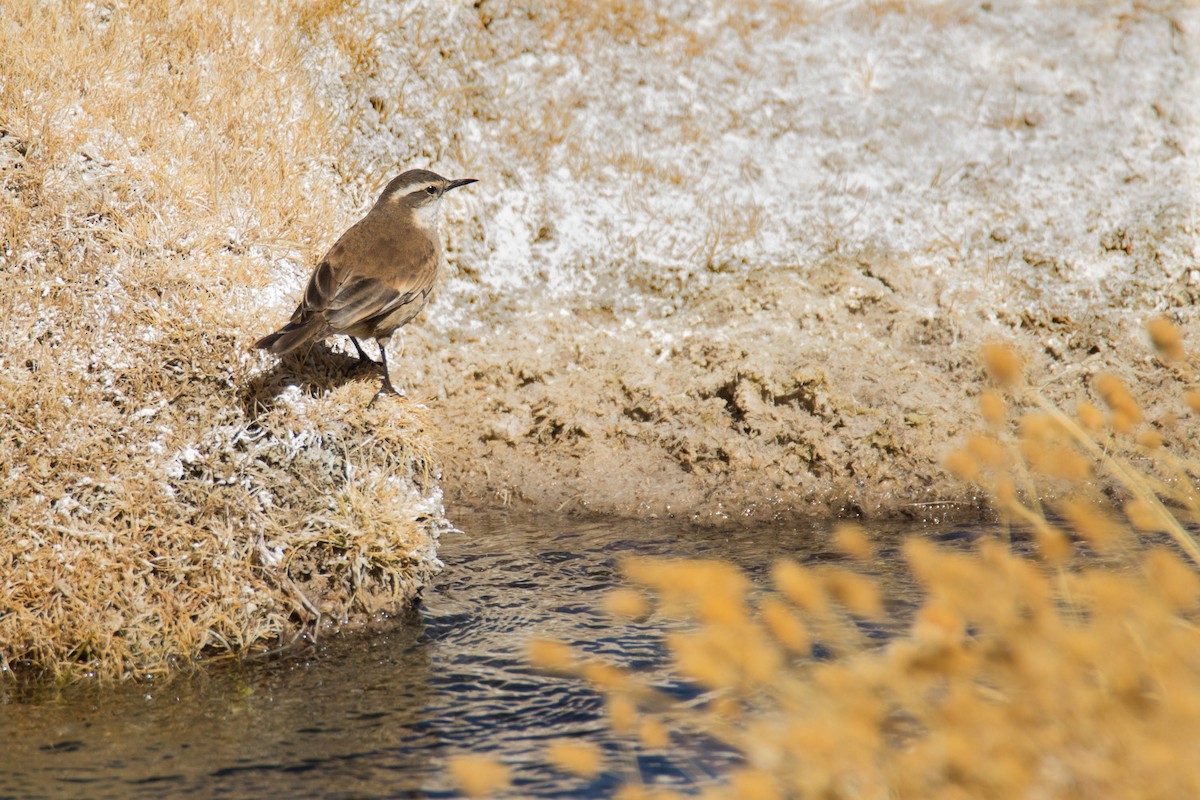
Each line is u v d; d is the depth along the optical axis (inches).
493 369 599.5
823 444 545.6
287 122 627.8
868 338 604.7
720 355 592.1
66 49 567.8
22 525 374.0
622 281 637.3
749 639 229.8
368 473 417.7
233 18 654.5
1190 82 699.4
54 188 477.7
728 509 531.5
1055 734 218.4
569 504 538.3
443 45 683.4
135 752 318.7
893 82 696.4
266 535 395.5
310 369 437.7
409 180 466.6
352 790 300.2
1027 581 235.0
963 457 275.4
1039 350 609.0
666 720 333.7
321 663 376.8
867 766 225.0
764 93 689.6
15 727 330.3
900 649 239.0
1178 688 212.4
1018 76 701.3
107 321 431.8
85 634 362.0
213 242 485.4
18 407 396.2
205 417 411.8
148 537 382.3
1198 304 629.3
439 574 456.8
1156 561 243.0
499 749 322.0
